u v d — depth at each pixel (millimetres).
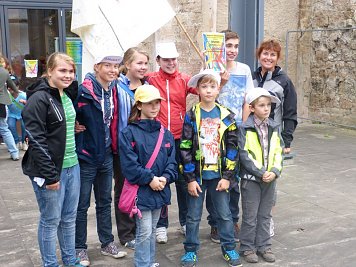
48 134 2988
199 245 3709
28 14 8039
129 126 3219
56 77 2986
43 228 3088
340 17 9492
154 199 3184
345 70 9547
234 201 3912
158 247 3877
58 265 3193
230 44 3898
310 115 10508
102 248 3707
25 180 5848
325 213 4672
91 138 3375
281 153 3592
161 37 8023
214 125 3461
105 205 3615
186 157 3434
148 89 3186
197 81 3506
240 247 3680
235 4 7418
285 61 10141
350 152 7500
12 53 8094
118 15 3947
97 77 3406
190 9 8109
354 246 3881
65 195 3199
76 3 3875
